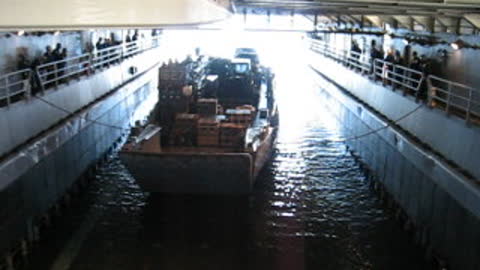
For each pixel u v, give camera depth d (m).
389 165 19.06
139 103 34.50
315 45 45.81
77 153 19.58
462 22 18.69
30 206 14.80
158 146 18.02
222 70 25.30
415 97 18.36
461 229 12.67
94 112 22.00
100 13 5.13
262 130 19.58
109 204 18.28
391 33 26.53
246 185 16.83
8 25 4.45
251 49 36.75
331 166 23.52
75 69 25.31
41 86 17.28
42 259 14.16
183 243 15.27
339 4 15.77
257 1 17.16
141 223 16.61
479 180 12.67
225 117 19.23
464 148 13.83
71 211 17.66
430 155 15.18
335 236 16.03
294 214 17.59
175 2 6.16
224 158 15.52
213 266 13.95
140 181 17.00
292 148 26.25
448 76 20.02
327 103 36.00
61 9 4.57
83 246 14.98
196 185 16.98
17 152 14.32
